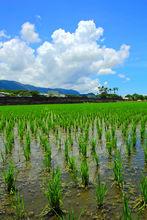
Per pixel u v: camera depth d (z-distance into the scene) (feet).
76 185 30.86
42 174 35.37
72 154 46.39
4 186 30.99
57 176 26.32
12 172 29.58
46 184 31.58
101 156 44.73
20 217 23.84
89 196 27.91
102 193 25.41
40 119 88.12
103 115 105.60
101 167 38.22
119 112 122.31
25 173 35.86
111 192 28.78
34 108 173.99
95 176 34.19
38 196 28.14
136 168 37.24
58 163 40.73
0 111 143.02
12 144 53.93
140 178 33.06
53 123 77.56
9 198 27.78
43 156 45.21
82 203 26.37
